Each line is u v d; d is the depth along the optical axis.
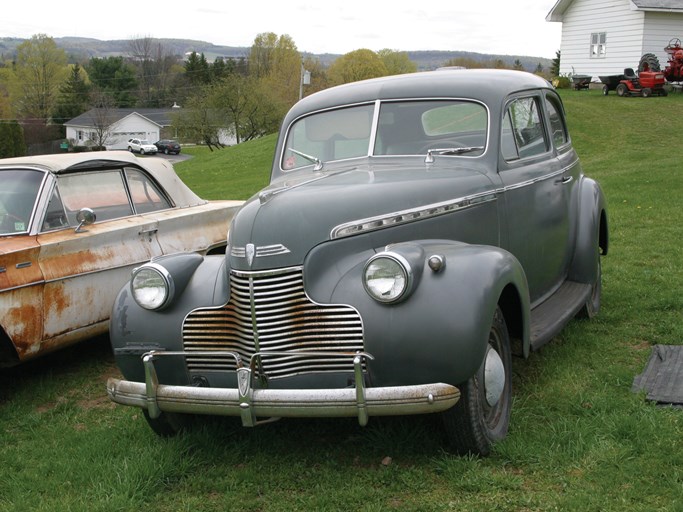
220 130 70.06
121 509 3.55
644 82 27.61
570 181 5.85
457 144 4.77
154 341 3.95
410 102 4.94
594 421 4.10
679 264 7.72
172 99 114.31
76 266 5.50
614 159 18.23
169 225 6.37
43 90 105.06
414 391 3.42
